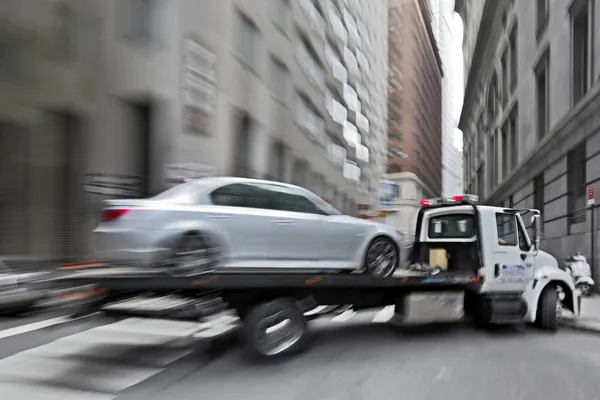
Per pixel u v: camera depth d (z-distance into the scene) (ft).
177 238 18.90
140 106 51.03
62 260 44.62
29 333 24.47
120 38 50.16
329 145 123.24
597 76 46.98
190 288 17.52
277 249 21.45
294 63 90.27
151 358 19.94
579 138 51.96
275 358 19.42
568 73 56.70
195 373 17.90
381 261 24.97
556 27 61.82
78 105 49.21
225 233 20.12
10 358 19.88
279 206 22.27
